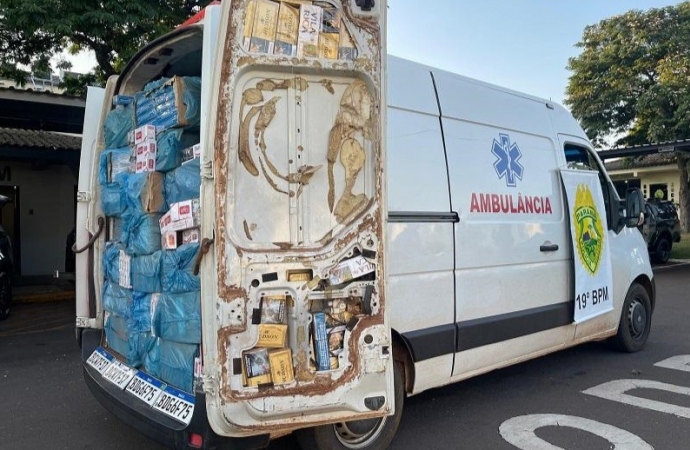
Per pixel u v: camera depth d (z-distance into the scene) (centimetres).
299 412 310
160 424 329
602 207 610
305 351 313
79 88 1177
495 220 487
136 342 393
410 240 416
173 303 345
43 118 1145
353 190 326
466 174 466
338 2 319
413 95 437
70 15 914
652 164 2684
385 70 332
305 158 317
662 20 2052
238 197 304
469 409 499
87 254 480
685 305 1009
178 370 344
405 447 423
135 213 388
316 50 315
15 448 426
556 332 546
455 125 466
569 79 2291
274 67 308
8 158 1287
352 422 386
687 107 1883
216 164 297
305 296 313
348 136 325
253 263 303
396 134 417
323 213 320
